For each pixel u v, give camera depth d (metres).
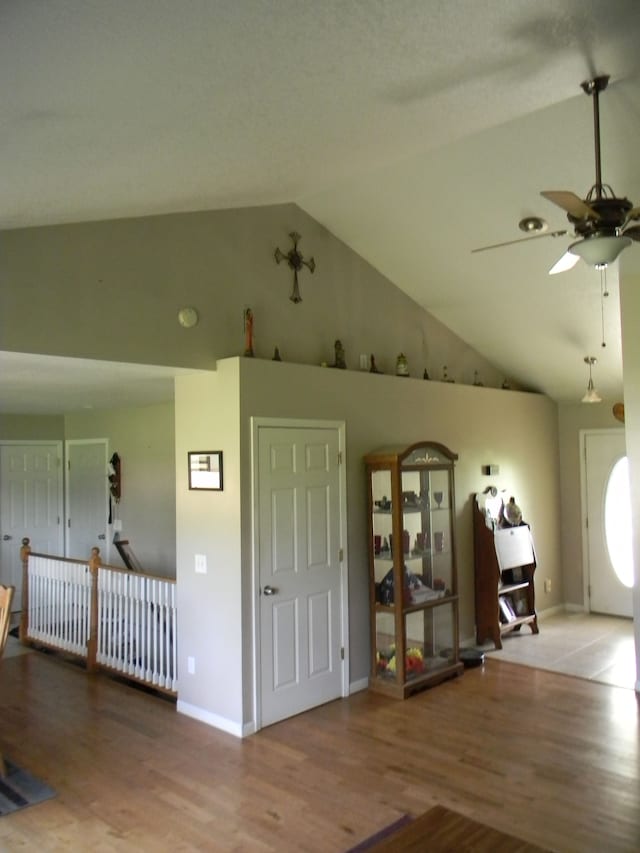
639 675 5.06
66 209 3.40
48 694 5.18
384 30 2.05
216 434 4.58
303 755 4.05
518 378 7.39
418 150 3.93
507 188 4.49
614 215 2.92
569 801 3.46
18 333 3.56
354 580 5.23
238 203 4.55
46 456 8.27
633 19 2.40
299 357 5.18
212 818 3.35
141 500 7.29
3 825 3.31
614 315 5.68
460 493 6.39
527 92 3.04
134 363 4.12
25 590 6.57
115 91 2.02
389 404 5.63
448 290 5.92
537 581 7.34
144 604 5.20
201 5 1.62
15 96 1.92
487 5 2.05
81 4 1.50
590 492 7.58
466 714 4.68
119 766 3.93
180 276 4.41
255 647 4.46
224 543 4.50
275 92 2.37
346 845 3.10
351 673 5.15
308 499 4.89
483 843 1.95
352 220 5.28
